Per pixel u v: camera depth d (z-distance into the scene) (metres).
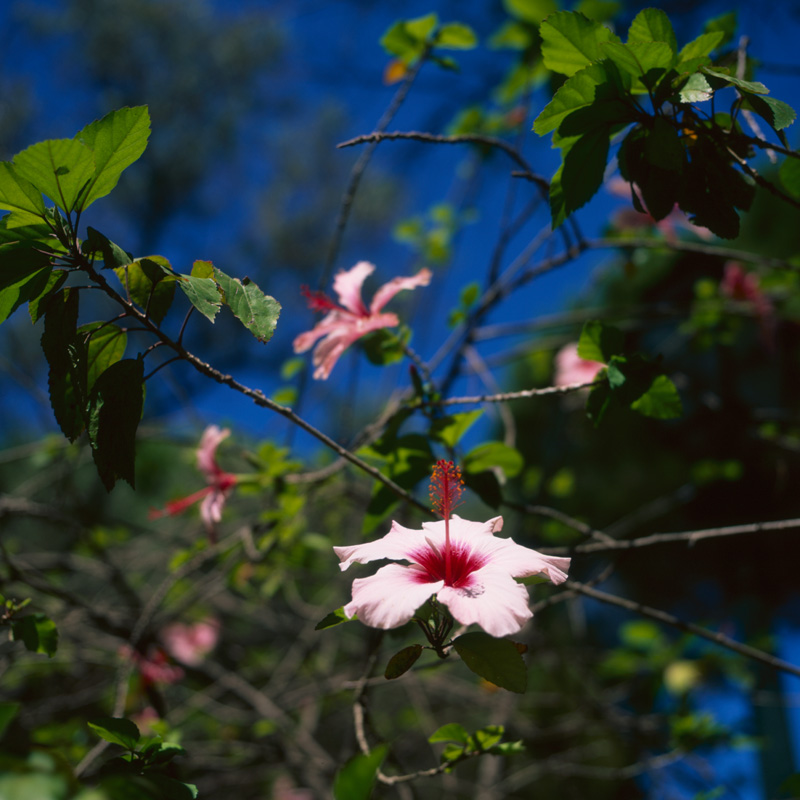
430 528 0.90
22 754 0.78
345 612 0.84
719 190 0.93
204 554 1.25
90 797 0.76
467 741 0.94
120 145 0.86
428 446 1.05
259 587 1.88
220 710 1.89
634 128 0.93
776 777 1.86
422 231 1.74
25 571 1.34
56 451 1.63
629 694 1.92
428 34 1.26
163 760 0.89
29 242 0.87
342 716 2.29
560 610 2.54
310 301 1.10
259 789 2.10
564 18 0.90
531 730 1.87
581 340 0.99
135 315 0.89
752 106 0.90
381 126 1.22
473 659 0.84
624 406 0.97
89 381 0.90
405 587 0.84
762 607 2.47
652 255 1.60
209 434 1.19
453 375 1.38
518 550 0.87
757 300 1.61
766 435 1.59
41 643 0.96
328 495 1.56
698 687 1.82
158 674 1.33
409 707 2.25
